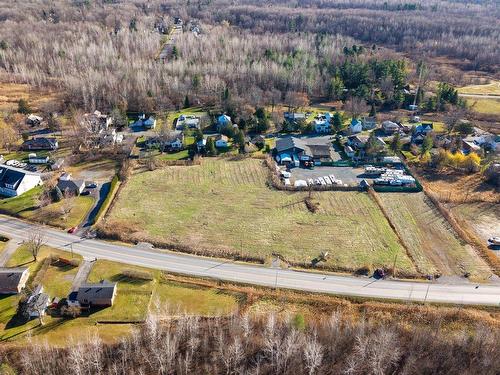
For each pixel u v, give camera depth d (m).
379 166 116.81
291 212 94.44
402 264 78.06
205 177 109.50
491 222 92.44
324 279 74.12
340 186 104.06
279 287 71.94
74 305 64.88
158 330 61.19
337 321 62.25
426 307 68.06
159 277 73.25
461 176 112.38
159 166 114.44
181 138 125.81
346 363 58.09
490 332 61.88
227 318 65.00
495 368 57.44
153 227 87.38
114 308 66.31
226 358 57.81
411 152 125.62
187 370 56.88
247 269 76.12
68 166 113.00
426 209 96.56
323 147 122.06
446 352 59.69
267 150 124.19
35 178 102.06
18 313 64.81
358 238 85.44
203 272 74.94
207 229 87.25
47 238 82.69
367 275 75.44
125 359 57.38
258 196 100.88
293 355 58.16
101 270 74.06
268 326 59.72
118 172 109.81
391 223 90.38
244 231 86.94
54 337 60.75
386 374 57.22
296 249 81.69
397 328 63.78
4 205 93.50
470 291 72.06
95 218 88.88
